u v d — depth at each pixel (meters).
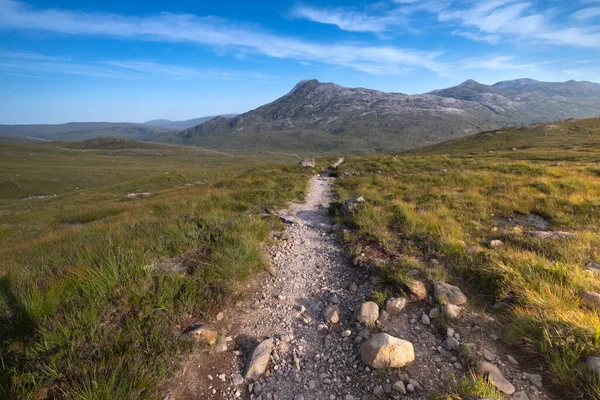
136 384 3.12
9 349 3.21
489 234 7.79
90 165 106.69
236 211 10.98
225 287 4.92
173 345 3.63
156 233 7.02
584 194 10.88
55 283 4.24
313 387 3.37
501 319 4.15
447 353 3.63
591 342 3.21
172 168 109.75
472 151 79.69
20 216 24.67
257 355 3.74
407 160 27.69
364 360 3.58
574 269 5.01
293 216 10.81
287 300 5.15
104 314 3.83
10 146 152.25
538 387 3.04
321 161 34.97
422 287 4.90
